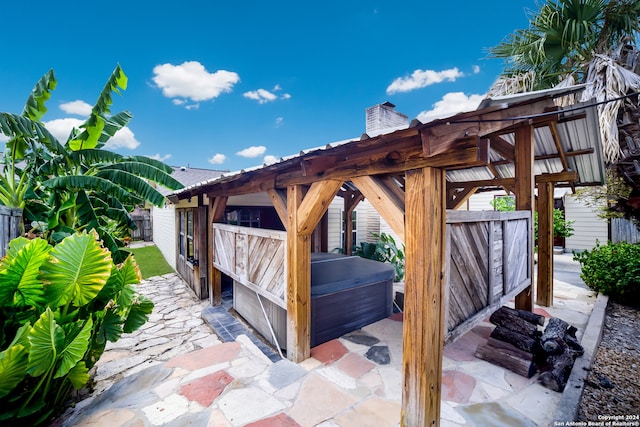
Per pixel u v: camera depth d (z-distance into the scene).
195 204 6.35
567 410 2.20
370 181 2.25
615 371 2.85
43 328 2.00
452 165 1.76
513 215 3.35
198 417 2.23
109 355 3.67
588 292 5.47
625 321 4.17
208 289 6.01
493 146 4.29
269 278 3.66
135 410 2.32
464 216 2.39
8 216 3.22
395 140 2.00
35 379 2.25
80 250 2.38
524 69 5.86
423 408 1.89
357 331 3.87
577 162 4.62
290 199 3.22
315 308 3.56
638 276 4.66
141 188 4.59
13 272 2.16
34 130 3.74
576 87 1.61
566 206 10.15
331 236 8.56
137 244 14.40
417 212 1.91
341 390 2.57
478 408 2.29
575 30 4.95
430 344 1.88
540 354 2.84
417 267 1.91
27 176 4.42
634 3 4.69
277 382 2.69
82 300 2.41
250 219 7.10
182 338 4.19
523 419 2.17
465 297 2.45
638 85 4.23
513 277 3.40
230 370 2.91
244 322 4.65
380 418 2.21
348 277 3.98
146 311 3.13
